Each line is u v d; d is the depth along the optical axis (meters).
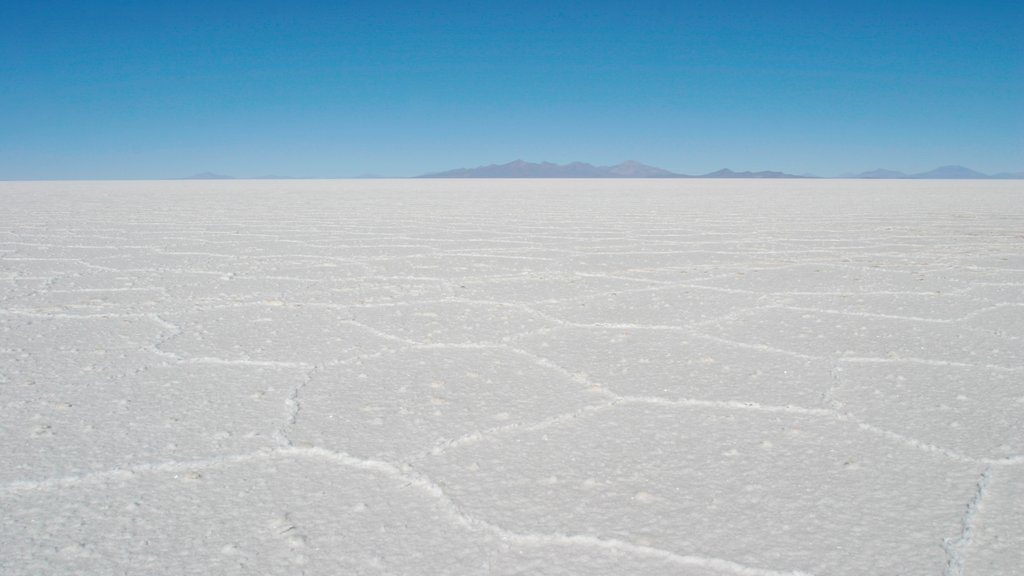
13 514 1.01
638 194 14.37
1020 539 0.93
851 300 2.67
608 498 1.05
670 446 1.25
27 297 2.74
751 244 4.62
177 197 12.56
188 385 1.61
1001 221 6.70
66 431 1.32
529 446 1.25
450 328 2.20
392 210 8.52
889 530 0.95
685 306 2.56
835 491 1.07
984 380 1.65
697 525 0.97
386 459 1.19
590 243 4.66
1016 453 1.22
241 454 1.22
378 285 3.02
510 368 1.76
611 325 2.24
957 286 2.99
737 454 1.22
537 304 2.60
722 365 1.78
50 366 1.77
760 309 2.50
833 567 0.87
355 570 0.86
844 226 6.08
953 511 1.01
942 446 1.25
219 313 2.44
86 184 24.84
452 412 1.43
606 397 1.53
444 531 0.95
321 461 1.19
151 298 2.73
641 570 0.86
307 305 2.58
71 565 0.87
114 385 1.61
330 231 5.57
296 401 1.50
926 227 5.98
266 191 16.31
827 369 1.74
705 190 17.42
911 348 1.95
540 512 1.01
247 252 4.20
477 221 6.63
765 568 0.86
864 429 1.33
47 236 5.15
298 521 0.98
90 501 1.04
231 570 0.86
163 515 1.00
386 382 1.64
